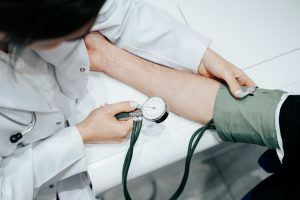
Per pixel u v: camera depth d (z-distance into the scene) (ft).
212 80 2.88
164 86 2.87
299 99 2.48
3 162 2.56
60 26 1.50
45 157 2.59
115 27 2.91
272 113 2.50
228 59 3.04
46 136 2.79
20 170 2.52
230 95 2.72
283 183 2.60
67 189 3.11
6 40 1.60
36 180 2.63
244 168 4.78
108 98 2.95
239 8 3.29
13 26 1.44
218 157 4.59
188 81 2.88
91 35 3.00
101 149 2.74
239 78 2.82
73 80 2.77
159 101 2.62
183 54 2.91
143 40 2.93
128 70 2.97
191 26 3.22
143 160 2.67
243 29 3.18
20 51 1.99
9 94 2.29
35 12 1.40
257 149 4.41
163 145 2.70
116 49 3.03
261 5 3.30
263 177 4.73
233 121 2.62
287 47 3.05
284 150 2.45
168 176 4.32
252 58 3.03
